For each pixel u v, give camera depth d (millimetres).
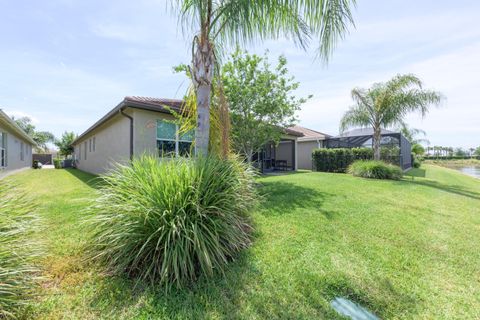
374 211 4914
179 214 2527
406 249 3232
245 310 2004
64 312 1919
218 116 4090
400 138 13016
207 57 3527
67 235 3346
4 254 1850
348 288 2371
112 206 2643
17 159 12789
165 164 3002
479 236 3727
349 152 14125
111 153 10570
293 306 2078
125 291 2191
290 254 2973
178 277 2213
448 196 6723
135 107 7836
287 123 8133
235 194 3164
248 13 3268
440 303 2172
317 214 4566
